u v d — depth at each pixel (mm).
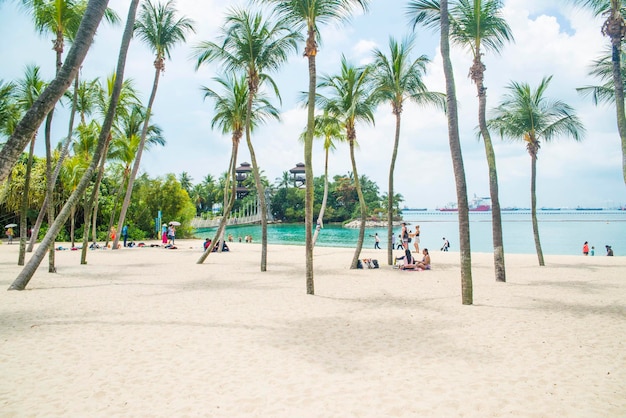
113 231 32406
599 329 6258
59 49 13281
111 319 6918
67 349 5266
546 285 10883
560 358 4906
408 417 3377
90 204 16469
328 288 10523
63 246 26797
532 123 15570
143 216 39969
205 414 3439
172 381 4203
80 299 8695
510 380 4207
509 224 86625
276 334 6066
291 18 10211
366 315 7367
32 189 32125
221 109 17234
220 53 13992
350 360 4883
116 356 5004
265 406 3604
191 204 44000
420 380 4223
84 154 23641
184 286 10734
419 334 6066
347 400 3729
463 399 3734
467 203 8500
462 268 8430
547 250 33156
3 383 4125
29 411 3479
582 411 3469
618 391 3896
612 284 10953
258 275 13156
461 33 11828
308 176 9766
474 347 5387
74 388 4000
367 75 14648
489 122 16000
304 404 3641
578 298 8930
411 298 9086
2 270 13539
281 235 57219
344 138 23312
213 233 56812
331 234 59188
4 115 12047
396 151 15516
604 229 63938
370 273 13758
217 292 9805
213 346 5441
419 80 14742
